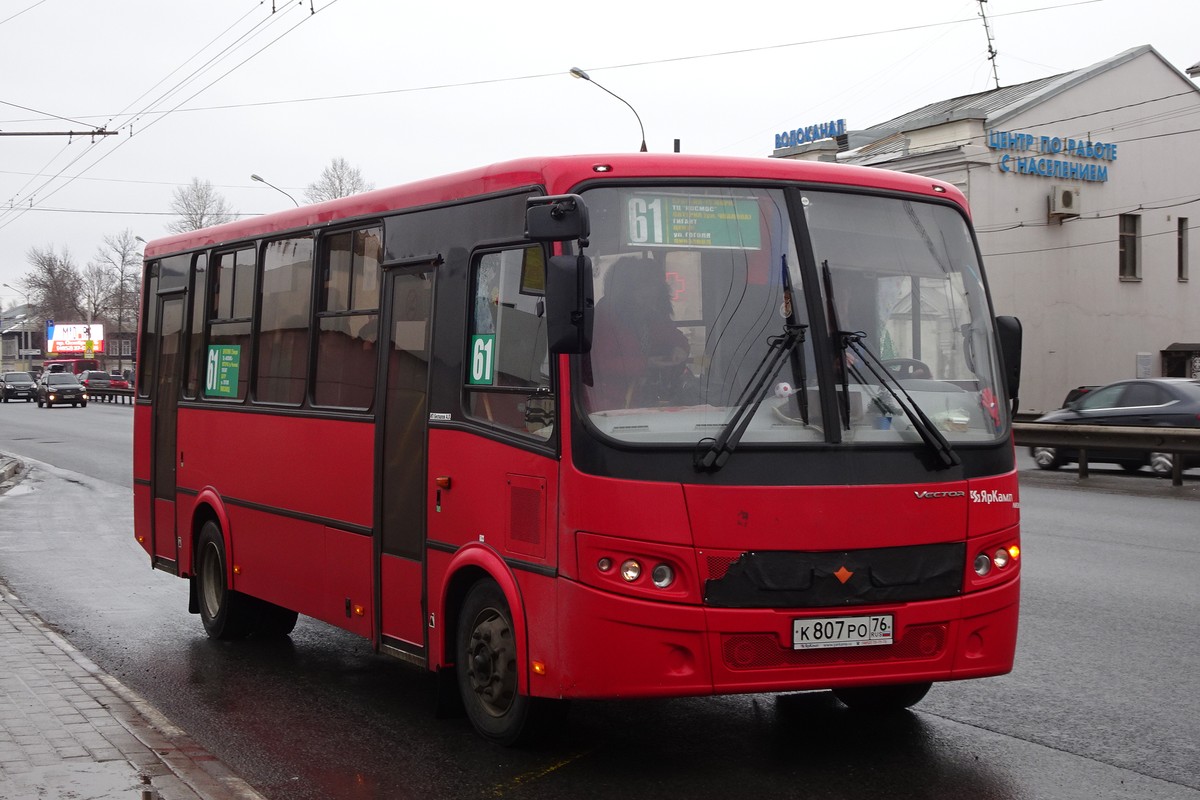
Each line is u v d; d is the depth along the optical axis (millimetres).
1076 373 41969
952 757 5941
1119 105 42688
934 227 6324
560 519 5594
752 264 5852
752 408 5570
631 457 5457
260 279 8930
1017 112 40250
